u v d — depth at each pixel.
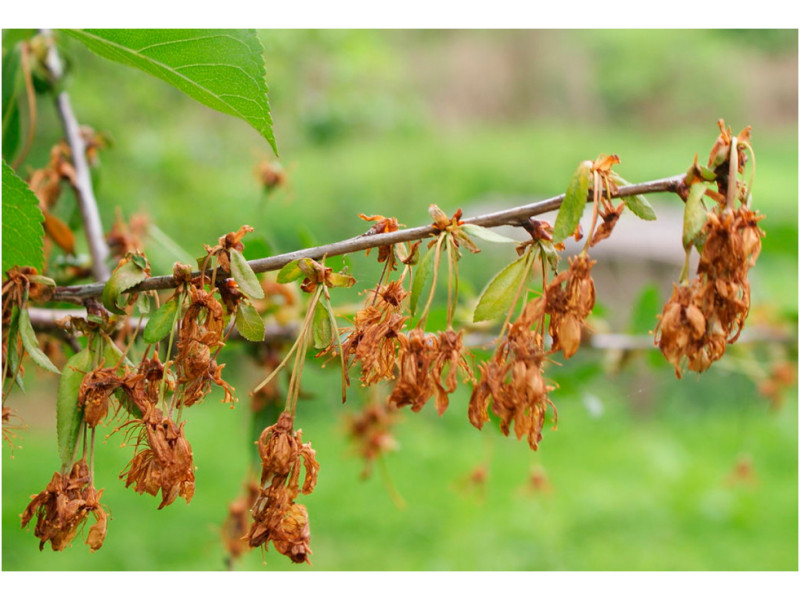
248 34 1.12
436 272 0.94
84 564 4.72
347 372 1.01
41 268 1.24
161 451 0.94
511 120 15.84
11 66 1.89
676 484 6.57
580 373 2.57
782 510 6.01
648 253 8.25
